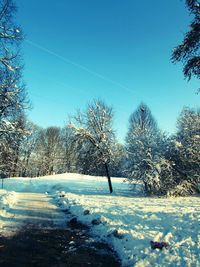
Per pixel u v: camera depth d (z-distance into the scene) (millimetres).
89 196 27328
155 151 30094
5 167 28672
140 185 32031
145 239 9914
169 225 11344
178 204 19688
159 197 27156
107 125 35875
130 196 28578
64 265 8289
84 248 10055
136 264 8102
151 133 31938
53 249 9836
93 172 37875
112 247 10148
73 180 48625
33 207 19031
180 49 13875
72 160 78125
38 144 76688
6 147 23734
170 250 8688
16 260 8523
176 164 29531
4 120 21500
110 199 24172
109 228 12109
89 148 35250
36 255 9094
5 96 19547
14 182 45844
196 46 13766
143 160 29219
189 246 8688
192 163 29391
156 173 28125
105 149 34562
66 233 12148
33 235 11578
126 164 31250
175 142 29172
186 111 34469
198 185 29906
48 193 31672
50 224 13844
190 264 7539
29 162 74875
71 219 14203
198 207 17266
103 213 15406
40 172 79000
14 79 19453
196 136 29750
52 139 78562
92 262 8656
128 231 11195
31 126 70000
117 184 43719
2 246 9828
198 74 14062
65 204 20781
